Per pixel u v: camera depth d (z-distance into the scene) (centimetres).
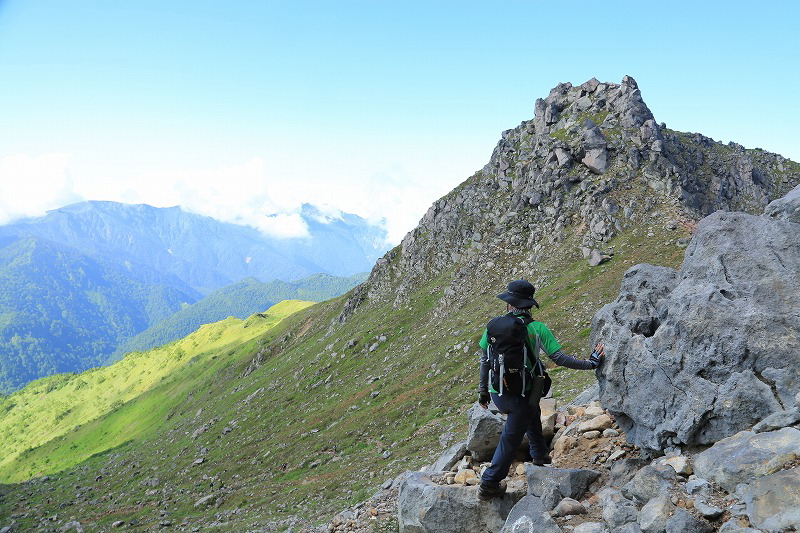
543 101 11400
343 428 6569
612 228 7819
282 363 14412
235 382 16300
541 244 8738
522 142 11612
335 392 9075
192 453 9806
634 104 9906
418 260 12319
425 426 5084
